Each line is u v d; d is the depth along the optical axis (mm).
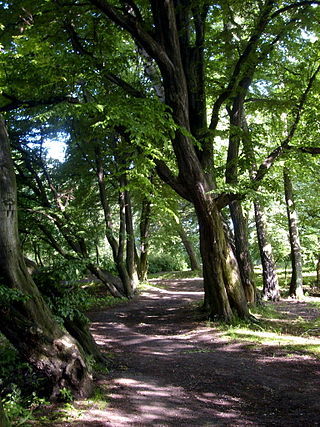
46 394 5270
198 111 11688
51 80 9188
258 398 5477
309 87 11219
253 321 10875
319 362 6992
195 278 27547
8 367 5684
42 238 17734
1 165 5070
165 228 27031
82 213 18562
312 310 13586
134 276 22422
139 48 11961
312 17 10406
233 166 11727
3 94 9734
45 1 9195
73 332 6664
